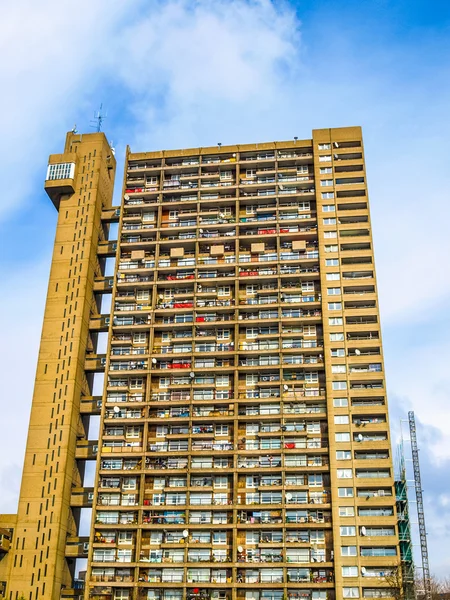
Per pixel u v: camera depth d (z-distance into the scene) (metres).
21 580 97.62
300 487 99.25
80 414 111.19
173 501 100.88
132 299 115.44
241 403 105.94
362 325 108.69
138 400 108.56
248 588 93.88
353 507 96.62
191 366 109.19
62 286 117.75
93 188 125.06
